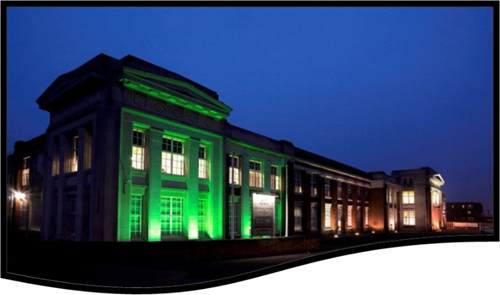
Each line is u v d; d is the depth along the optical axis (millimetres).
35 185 28281
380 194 54438
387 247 11758
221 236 25328
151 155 21109
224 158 26500
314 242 26438
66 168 22266
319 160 40625
